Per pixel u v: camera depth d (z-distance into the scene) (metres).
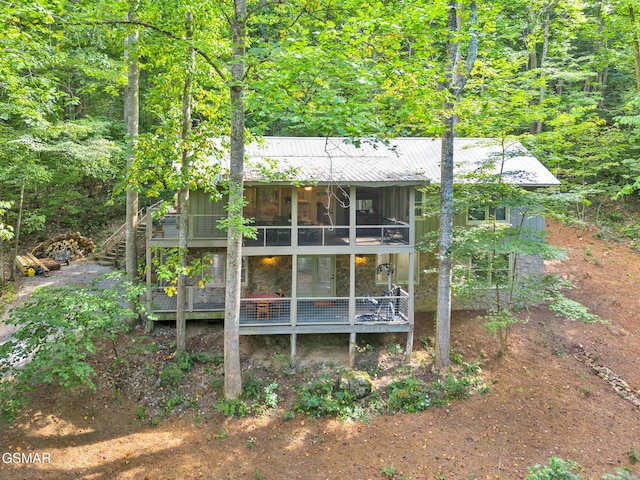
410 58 9.57
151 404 11.45
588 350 14.30
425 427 11.01
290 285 15.75
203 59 12.94
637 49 13.80
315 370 13.19
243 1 10.66
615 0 14.18
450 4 12.19
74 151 14.09
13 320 10.19
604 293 17.23
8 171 14.02
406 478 9.28
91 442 10.07
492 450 10.20
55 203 21.14
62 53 10.89
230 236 11.44
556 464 8.35
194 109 13.85
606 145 20.56
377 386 12.56
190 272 13.10
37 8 7.77
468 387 12.59
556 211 14.42
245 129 12.06
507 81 13.38
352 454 10.08
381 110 11.32
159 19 11.46
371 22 7.99
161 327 14.72
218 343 14.03
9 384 9.50
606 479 8.70
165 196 21.20
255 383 12.28
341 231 15.86
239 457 9.91
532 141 13.10
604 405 11.95
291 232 13.18
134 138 12.38
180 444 10.23
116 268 19.17
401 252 13.54
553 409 11.71
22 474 8.88
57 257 20.03
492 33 16.94
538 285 13.76
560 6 19.52
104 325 10.83
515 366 13.48
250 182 12.46
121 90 26.69
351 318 13.38
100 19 10.12
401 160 16.61
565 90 26.67
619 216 23.09
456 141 18.33
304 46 8.38
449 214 13.05
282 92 8.56
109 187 25.45
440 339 13.16
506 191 13.36
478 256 14.07
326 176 12.98
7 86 10.64
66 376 9.30
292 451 10.18
